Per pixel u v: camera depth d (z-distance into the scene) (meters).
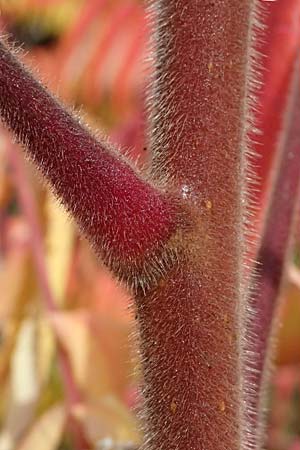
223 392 0.19
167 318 0.19
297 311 0.33
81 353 0.33
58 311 0.33
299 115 0.24
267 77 0.27
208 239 0.19
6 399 0.34
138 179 0.18
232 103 0.18
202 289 0.19
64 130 0.18
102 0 0.43
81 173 0.18
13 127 0.18
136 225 0.18
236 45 0.18
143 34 0.37
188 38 0.18
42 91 0.18
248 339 0.21
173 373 0.19
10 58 0.18
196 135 0.18
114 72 0.42
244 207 0.19
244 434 0.19
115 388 0.33
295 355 0.34
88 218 0.18
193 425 0.19
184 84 0.18
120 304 0.39
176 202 0.18
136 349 0.19
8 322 0.35
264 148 0.27
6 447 0.31
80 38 0.43
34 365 0.33
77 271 0.40
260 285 0.23
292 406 0.47
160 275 0.19
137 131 0.33
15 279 0.38
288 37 0.27
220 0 0.18
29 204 0.35
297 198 0.24
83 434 0.31
